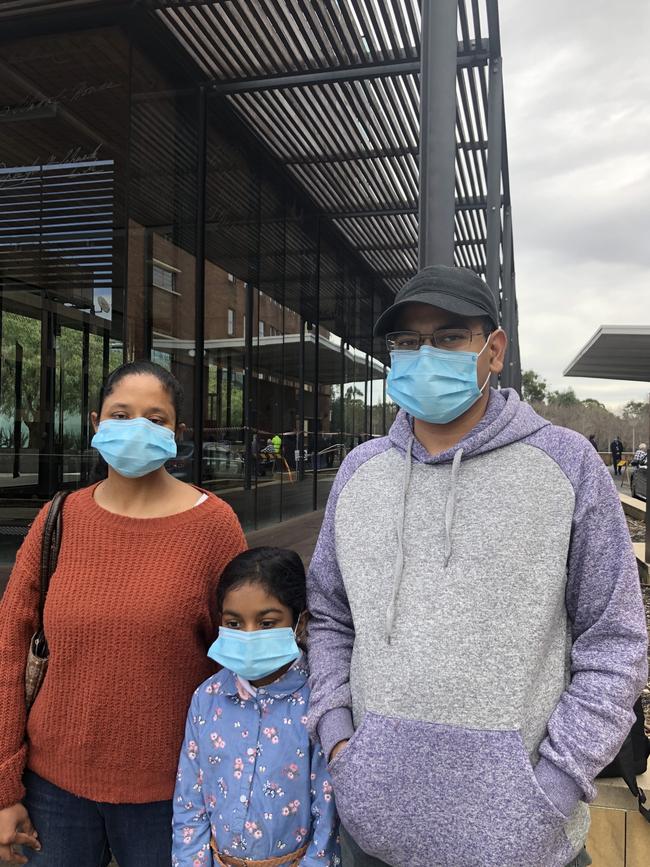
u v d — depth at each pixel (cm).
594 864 222
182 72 590
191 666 163
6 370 838
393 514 145
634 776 217
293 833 152
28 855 164
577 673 128
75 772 158
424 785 124
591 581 129
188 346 668
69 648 156
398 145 719
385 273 1297
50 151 677
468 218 916
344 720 140
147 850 162
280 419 984
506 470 137
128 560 160
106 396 170
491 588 127
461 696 123
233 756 153
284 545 745
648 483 661
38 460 808
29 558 167
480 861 119
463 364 146
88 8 501
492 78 538
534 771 121
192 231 648
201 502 173
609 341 1133
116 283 712
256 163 765
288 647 156
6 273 805
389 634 133
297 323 1020
